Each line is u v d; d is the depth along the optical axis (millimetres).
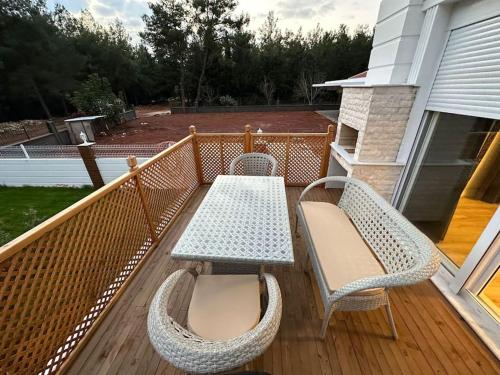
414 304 1779
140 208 2314
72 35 19062
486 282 1623
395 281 1065
